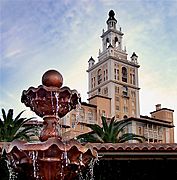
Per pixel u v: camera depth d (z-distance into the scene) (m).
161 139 59.88
